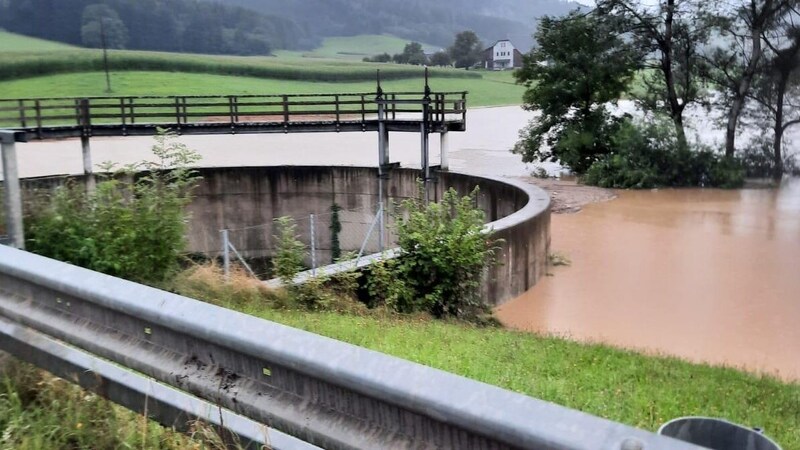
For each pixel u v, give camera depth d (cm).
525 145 4234
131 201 1138
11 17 16875
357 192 2816
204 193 2753
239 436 263
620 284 1820
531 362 833
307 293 1161
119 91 9931
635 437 165
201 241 2764
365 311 1184
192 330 269
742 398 738
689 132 4144
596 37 3994
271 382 252
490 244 1455
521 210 1892
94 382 318
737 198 3331
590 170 3744
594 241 2362
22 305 355
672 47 4056
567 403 641
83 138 2470
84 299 316
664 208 3045
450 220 1361
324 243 2850
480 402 192
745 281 1844
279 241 1261
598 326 1478
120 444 306
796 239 2364
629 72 4016
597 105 4234
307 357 233
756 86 4041
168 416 288
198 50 19762
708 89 4138
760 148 4038
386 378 212
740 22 3962
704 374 866
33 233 1080
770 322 1511
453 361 773
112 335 310
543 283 1838
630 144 3672
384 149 2814
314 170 2816
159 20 19000
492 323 1361
